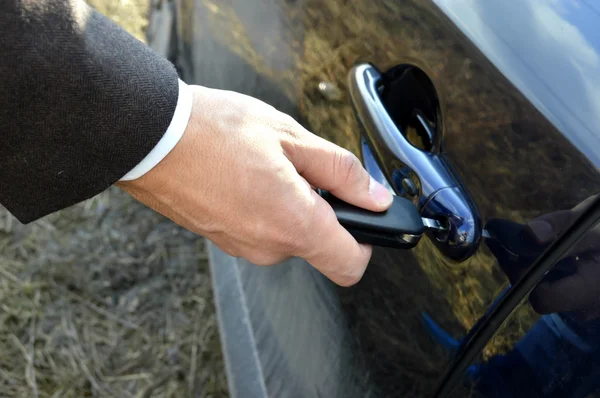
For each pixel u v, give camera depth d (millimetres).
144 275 1973
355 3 835
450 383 705
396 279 792
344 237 749
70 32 646
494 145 641
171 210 784
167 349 1819
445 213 688
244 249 795
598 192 545
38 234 2035
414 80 751
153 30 2205
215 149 724
